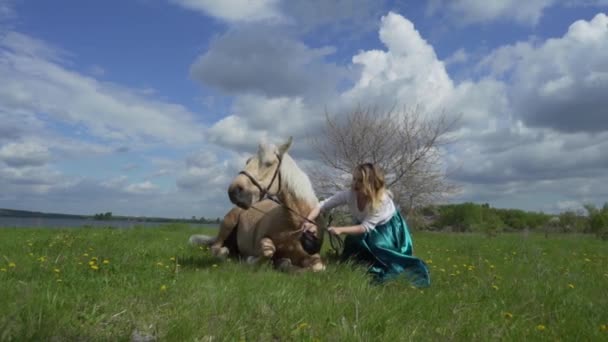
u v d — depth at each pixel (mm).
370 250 5422
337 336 2988
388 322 3344
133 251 7312
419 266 5188
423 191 24344
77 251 6996
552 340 3137
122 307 3441
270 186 5672
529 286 5055
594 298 4684
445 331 3260
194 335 2908
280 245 6055
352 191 5680
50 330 2752
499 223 26984
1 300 3453
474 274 6016
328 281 4895
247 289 4223
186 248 8547
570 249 12102
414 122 24328
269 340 3043
